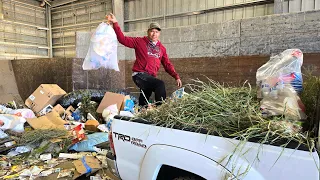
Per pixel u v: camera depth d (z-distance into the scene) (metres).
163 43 5.91
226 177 1.17
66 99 5.05
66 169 2.61
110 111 4.27
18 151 3.04
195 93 1.77
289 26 4.46
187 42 5.62
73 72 5.70
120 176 1.74
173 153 1.37
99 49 3.27
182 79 5.68
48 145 3.04
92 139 3.19
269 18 4.63
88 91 5.31
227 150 1.20
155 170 1.45
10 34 9.27
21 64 6.65
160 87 3.60
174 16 6.82
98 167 2.57
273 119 1.26
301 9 5.09
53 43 10.52
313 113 1.30
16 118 3.51
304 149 1.01
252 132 1.18
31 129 3.62
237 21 4.98
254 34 4.81
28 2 9.74
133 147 1.61
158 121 1.55
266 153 1.09
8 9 9.14
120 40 3.58
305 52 4.33
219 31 5.19
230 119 1.36
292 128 1.16
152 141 1.49
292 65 1.42
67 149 3.09
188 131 1.35
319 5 4.93
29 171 2.55
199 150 1.28
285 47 4.52
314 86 1.45
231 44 5.08
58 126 3.63
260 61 4.74
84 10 9.31
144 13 7.32
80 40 6.17
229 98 1.61
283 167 1.05
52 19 10.36
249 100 1.52
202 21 6.43
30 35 9.89
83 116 4.61
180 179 1.45
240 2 5.81
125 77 6.60
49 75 6.14
